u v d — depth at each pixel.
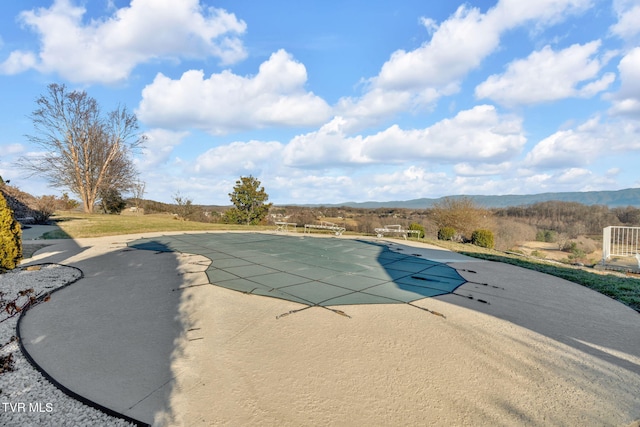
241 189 23.56
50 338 3.37
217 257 7.94
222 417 2.20
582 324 4.04
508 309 4.55
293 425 2.13
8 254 6.18
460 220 17.16
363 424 2.15
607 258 8.72
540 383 2.67
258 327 3.72
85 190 26.39
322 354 3.09
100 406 2.27
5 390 2.47
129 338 3.39
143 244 9.95
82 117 25.45
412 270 7.05
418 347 3.28
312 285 5.57
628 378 2.77
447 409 2.31
